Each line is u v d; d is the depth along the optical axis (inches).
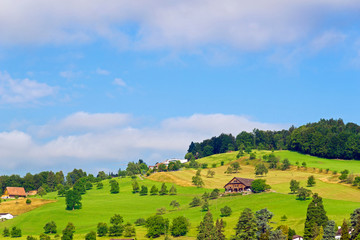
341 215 6850.4
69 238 7165.4
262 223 6264.8
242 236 5974.4
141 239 7032.5
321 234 5797.2
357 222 5654.5
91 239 7062.0
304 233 6048.2
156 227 7130.9
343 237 5339.6
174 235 7091.5
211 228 6338.6
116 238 7190.0
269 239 5698.8
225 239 6195.9
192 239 6781.5
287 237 5964.6
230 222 7229.3
